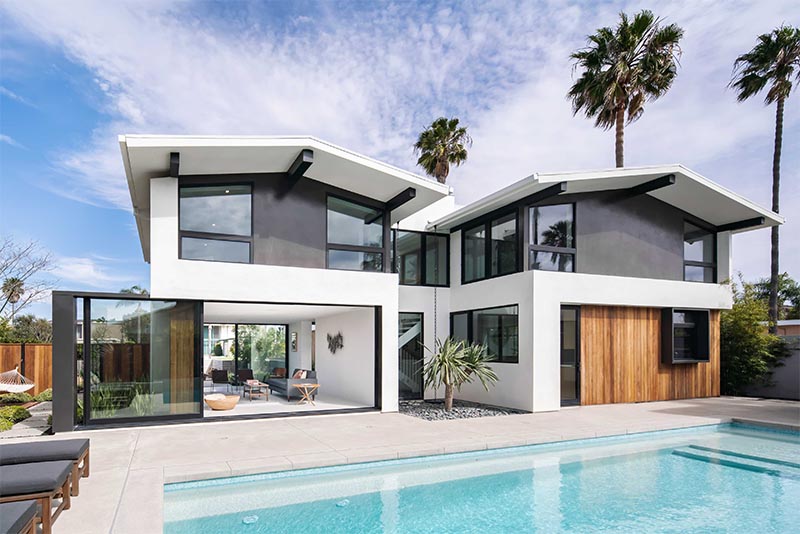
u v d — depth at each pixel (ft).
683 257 41.98
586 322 36.70
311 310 36.40
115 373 26.89
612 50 51.29
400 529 15.72
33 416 32.35
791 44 52.44
